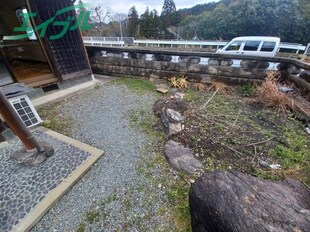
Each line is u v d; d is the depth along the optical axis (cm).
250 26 1417
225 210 103
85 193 173
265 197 112
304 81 314
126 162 211
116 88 444
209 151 219
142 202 164
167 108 297
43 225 147
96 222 148
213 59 404
